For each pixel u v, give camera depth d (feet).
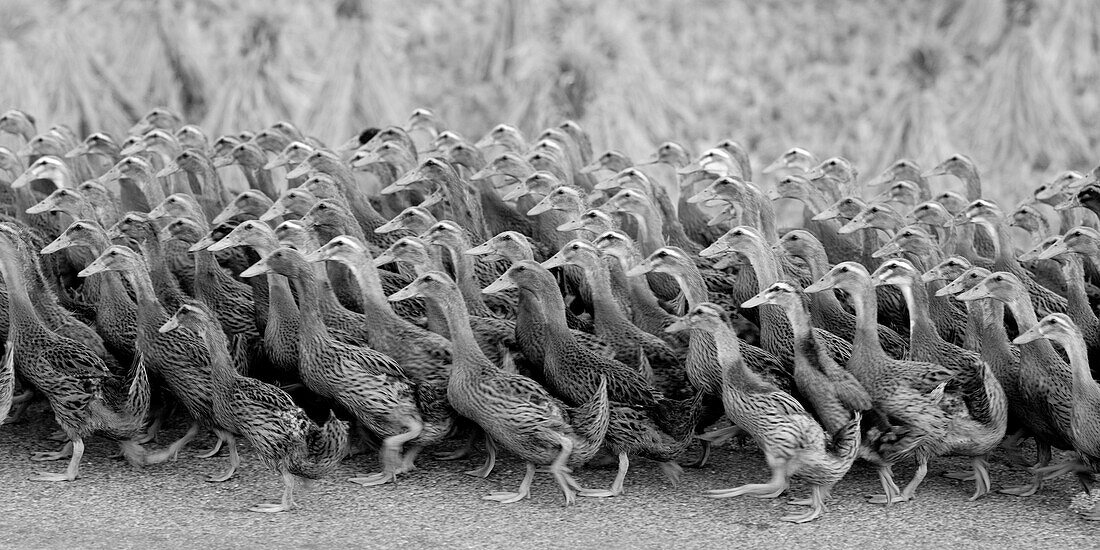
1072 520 38.73
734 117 97.60
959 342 46.39
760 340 46.47
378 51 87.56
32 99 80.89
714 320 39.19
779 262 47.26
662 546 36.88
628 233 55.88
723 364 39.29
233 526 37.86
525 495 40.34
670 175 83.97
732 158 59.57
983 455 40.19
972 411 39.22
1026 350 41.04
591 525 38.37
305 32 93.40
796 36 105.19
